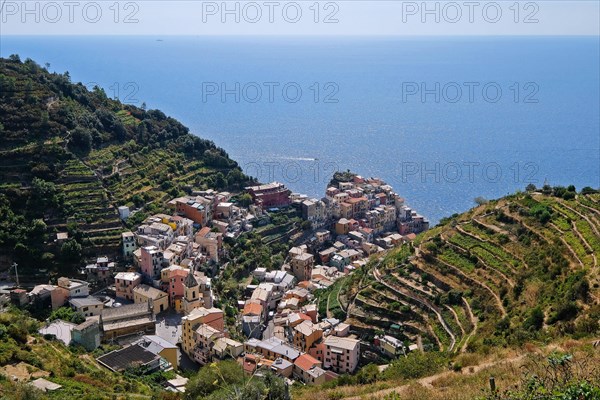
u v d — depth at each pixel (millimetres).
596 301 65500
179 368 89812
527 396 32375
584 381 31297
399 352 84625
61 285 103625
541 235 90938
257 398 44375
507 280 85812
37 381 63656
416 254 104000
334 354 90312
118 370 78188
